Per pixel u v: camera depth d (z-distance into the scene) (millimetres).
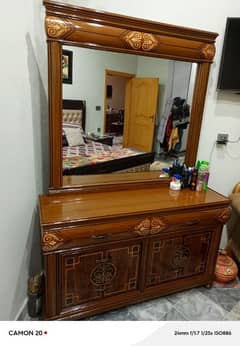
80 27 1379
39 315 1632
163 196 1761
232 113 2141
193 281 1869
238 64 1904
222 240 2375
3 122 1229
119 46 1504
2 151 1240
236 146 2236
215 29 1894
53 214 1394
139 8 1724
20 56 1336
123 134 1807
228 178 2314
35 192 1673
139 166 1897
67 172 1689
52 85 1426
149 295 1726
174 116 1877
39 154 1684
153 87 1755
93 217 1384
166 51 1626
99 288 1553
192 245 1773
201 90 1824
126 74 1685
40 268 1849
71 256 1412
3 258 1324
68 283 1456
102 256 1495
